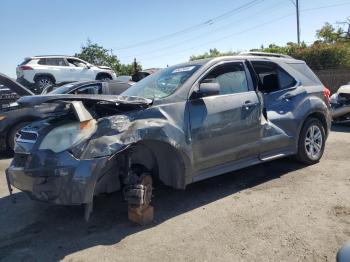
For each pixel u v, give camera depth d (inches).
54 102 156.7
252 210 178.2
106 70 788.0
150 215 171.9
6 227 179.2
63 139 155.7
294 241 145.6
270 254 137.3
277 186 210.5
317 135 250.4
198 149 184.4
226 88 202.2
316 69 848.9
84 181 147.3
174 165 178.7
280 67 237.0
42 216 189.9
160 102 176.2
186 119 180.2
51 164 152.3
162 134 168.2
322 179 219.3
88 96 157.8
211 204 189.3
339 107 409.7
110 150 151.1
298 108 233.9
